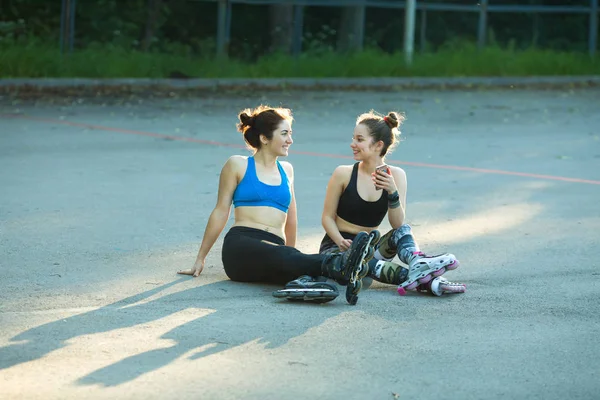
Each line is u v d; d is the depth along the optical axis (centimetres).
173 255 772
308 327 589
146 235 840
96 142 1397
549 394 490
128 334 567
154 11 2438
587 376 516
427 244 830
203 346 548
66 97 1917
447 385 498
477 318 616
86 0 2381
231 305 634
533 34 2825
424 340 569
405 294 670
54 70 2098
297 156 1323
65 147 1343
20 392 475
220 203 709
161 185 1081
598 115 1884
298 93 2119
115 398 470
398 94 2159
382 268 679
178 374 504
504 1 2830
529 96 2186
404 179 731
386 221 917
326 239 725
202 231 862
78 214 918
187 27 2483
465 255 792
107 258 756
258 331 579
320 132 1580
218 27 2388
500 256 790
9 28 2286
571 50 2817
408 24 2427
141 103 1877
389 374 512
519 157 1359
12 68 2066
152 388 484
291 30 2523
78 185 1069
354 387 492
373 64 2361
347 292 638
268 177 709
